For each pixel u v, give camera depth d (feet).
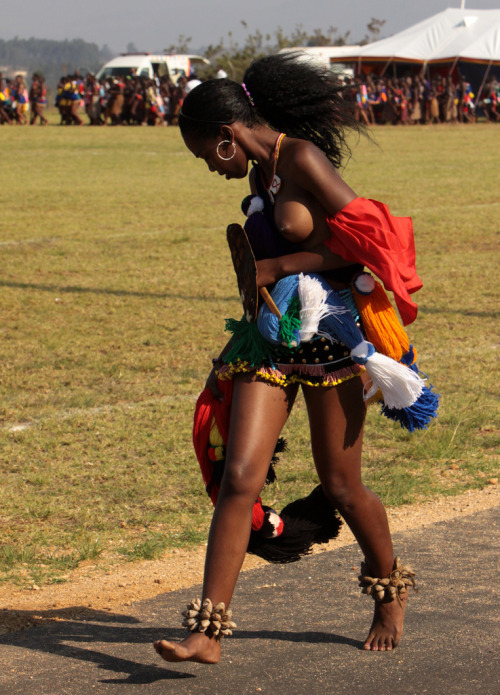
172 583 21.70
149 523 25.30
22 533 24.56
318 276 16.20
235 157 16.62
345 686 15.98
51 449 30.68
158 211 89.92
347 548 23.38
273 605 19.76
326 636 18.08
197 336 45.47
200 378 38.78
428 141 175.32
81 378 38.60
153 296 54.39
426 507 26.04
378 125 224.53
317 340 16.16
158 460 29.78
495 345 44.11
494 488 27.43
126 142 172.55
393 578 17.28
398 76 241.35
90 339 44.75
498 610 19.03
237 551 15.65
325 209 16.05
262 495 26.89
